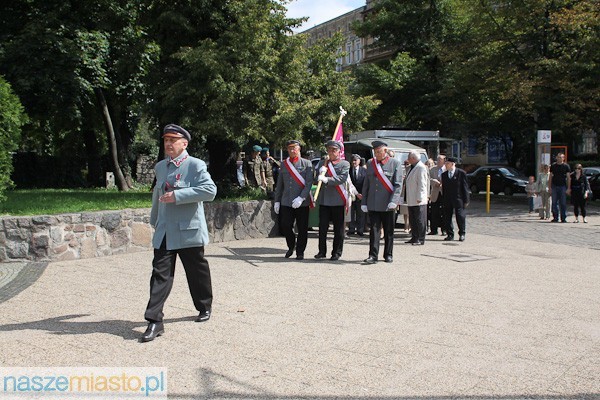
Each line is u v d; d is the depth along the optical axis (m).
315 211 13.59
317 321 5.96
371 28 34.09
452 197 12.74
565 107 25.42
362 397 4.04
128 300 6.87
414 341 5.30
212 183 5.62
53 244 9.50
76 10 20.97
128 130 30.73
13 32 20.67
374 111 32.75
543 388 4.21
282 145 13.49
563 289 7.57
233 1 13.87
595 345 5.21
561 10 24.19
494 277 8.38
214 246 11.55
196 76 12.96
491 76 26.42
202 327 5.74
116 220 10.27
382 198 9.52
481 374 4.49
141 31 19.22
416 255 10.54
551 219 18.17
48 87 19.48
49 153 31.47
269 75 13.02
